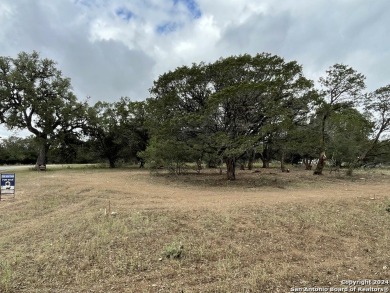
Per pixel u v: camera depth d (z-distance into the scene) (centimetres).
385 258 580
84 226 726
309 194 1220
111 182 1642
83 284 462
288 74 1686
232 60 1688
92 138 3756
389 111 2212
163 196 1167
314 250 624
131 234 671
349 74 2202
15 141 5847
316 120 2267
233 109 1667
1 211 915
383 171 3048
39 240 646
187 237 664
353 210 921
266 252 603
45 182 1579
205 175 2238
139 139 3619
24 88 3002
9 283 457
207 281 473
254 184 1673
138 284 463
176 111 1808
